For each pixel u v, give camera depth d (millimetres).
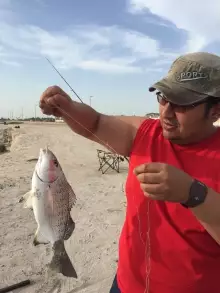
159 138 600
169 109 529
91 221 1972
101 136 692
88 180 3260
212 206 428
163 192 412
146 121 650
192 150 556
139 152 614
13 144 7469
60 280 1319
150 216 559
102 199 2480
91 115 681
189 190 420
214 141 553
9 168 4004
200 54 529
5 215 2104
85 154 5359
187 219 524
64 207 695
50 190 678
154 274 559
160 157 582
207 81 508
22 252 1562
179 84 515
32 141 7445
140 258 576
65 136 9336
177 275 540
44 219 683
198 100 508
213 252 525
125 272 600
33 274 1365
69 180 3266
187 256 529
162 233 545
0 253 1555
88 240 1689
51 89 671
